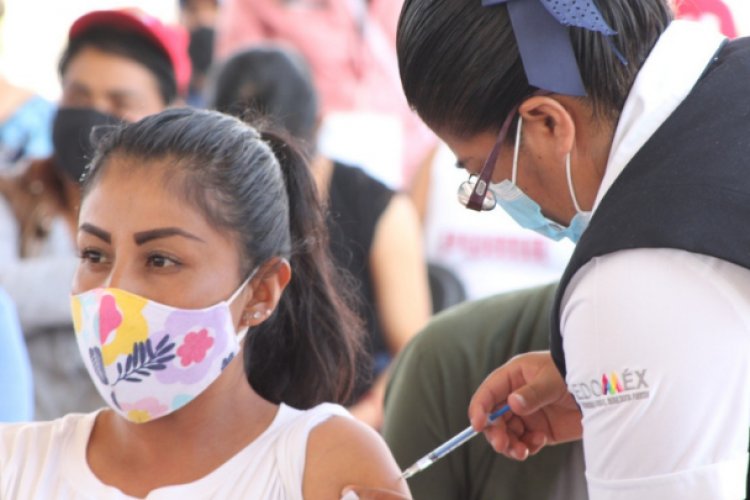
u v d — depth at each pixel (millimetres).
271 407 4207
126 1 13336
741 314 3408
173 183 3977
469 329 4988
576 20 3576
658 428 3432
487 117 3756
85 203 4070
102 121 7707
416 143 9961
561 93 3621
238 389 4145
